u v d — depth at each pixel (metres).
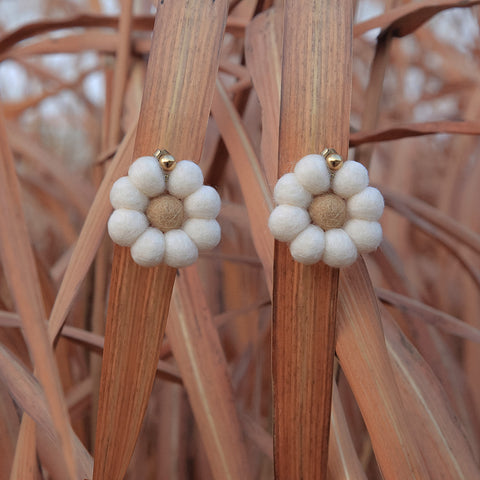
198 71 0.24
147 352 0.24
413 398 0.29
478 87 0.64
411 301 0.36
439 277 0.59
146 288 0.24
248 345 0.50
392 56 0.73
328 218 0.24
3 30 0.75
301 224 0.24
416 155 0.72
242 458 0.30
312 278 0.25
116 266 0.24
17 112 0.63
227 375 0.31
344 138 0.24
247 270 0.56
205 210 0.24
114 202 0.23
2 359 0.27
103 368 0.24
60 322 0.26
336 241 0.24
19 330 0.39
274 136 0.27
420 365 0.30
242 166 0.29
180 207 0.24
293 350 0.25
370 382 0.25
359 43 0.72
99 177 0.42
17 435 0.30
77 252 0.27
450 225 0.41
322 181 0.23
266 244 0.28
